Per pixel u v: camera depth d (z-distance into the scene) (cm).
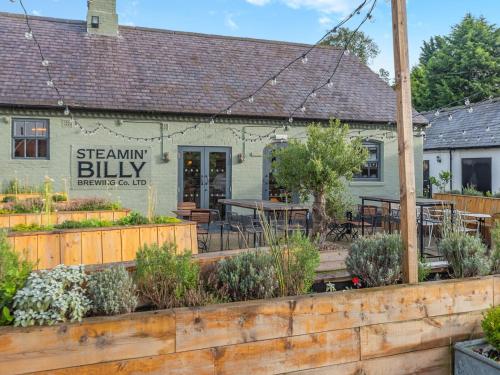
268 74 1348
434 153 1906
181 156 1160
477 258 385
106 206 849
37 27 1210
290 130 1248
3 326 249
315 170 652
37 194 933
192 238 654
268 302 294
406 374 329
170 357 271
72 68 1133
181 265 331
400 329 328
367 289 325
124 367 262
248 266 345
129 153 1113
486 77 2588
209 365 279
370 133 1316
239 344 286
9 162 1020
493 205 976
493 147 1581
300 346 300
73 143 1068
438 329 340
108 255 590
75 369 253
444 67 2692
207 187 1184
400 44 355
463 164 1747
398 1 355
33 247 544
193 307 283
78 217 761
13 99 999
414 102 2758
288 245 361
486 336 324
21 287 274
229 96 1217
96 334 257
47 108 1027
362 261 376
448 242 409
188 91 1190
